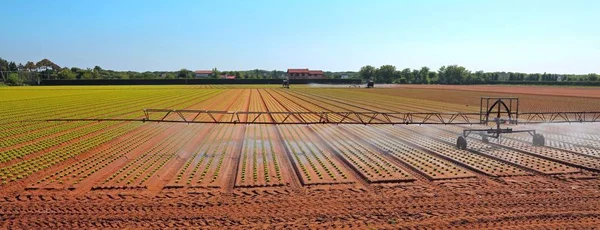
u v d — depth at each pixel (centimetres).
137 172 1284
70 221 841
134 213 890
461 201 983
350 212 904
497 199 998
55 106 4044
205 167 1361
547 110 3706
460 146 1712
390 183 1163
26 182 1172
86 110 3603
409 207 939
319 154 1597
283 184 1141
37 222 834
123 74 18612
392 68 18188
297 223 836
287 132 2217
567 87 11006
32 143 1836
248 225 823
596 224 832
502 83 14838
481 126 2480
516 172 1284
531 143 1847
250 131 2248
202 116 3166
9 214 882
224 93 7306
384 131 2273
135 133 2159
